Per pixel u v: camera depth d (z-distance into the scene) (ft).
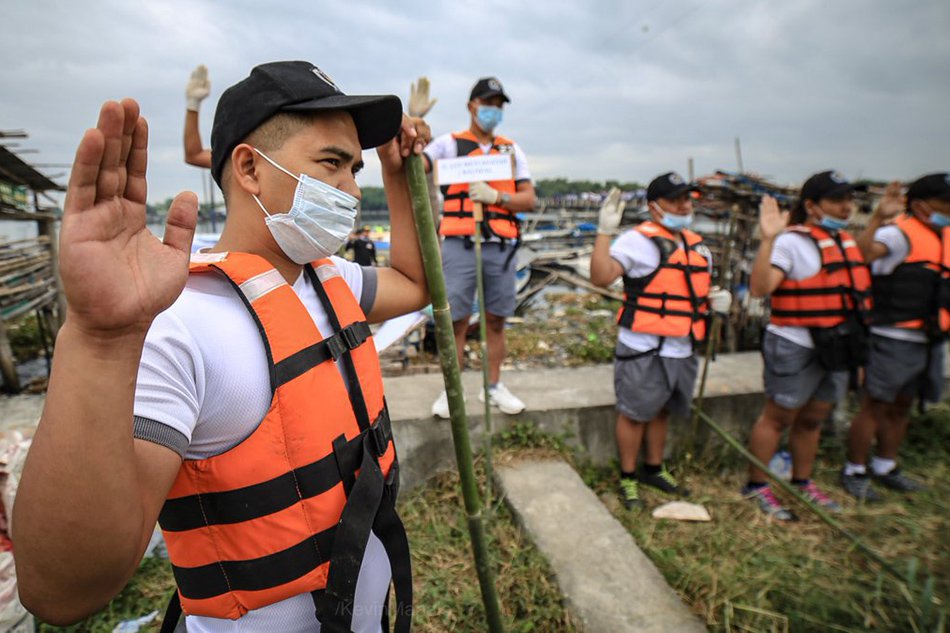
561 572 8.40
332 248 3.49
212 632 3.28
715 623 8.13
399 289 4.95
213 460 2.90
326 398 3.18
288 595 3.10
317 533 3.10
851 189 10.55
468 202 11.43
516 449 11.78
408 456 11.35
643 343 10.90
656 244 10.73
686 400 11.37
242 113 3.22
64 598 2.28
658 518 11.07
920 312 11.69
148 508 2.44
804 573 9.47
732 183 18.53
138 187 2.32
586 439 12.64
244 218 3.40
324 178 3.32
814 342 10.71
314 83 3.34
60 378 2.15
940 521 11.34
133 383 2.28
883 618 8.45
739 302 19.08
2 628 6.11
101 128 2.07
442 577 8.68
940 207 11.39
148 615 7.93
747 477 12.98
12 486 6.52
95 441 2.15
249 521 2.95
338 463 3.19
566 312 25.41
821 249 10.57
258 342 3.02
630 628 7.38
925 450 14.51
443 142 11.58
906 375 11.91
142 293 2.21
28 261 16.31
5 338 14.62
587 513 9.85
